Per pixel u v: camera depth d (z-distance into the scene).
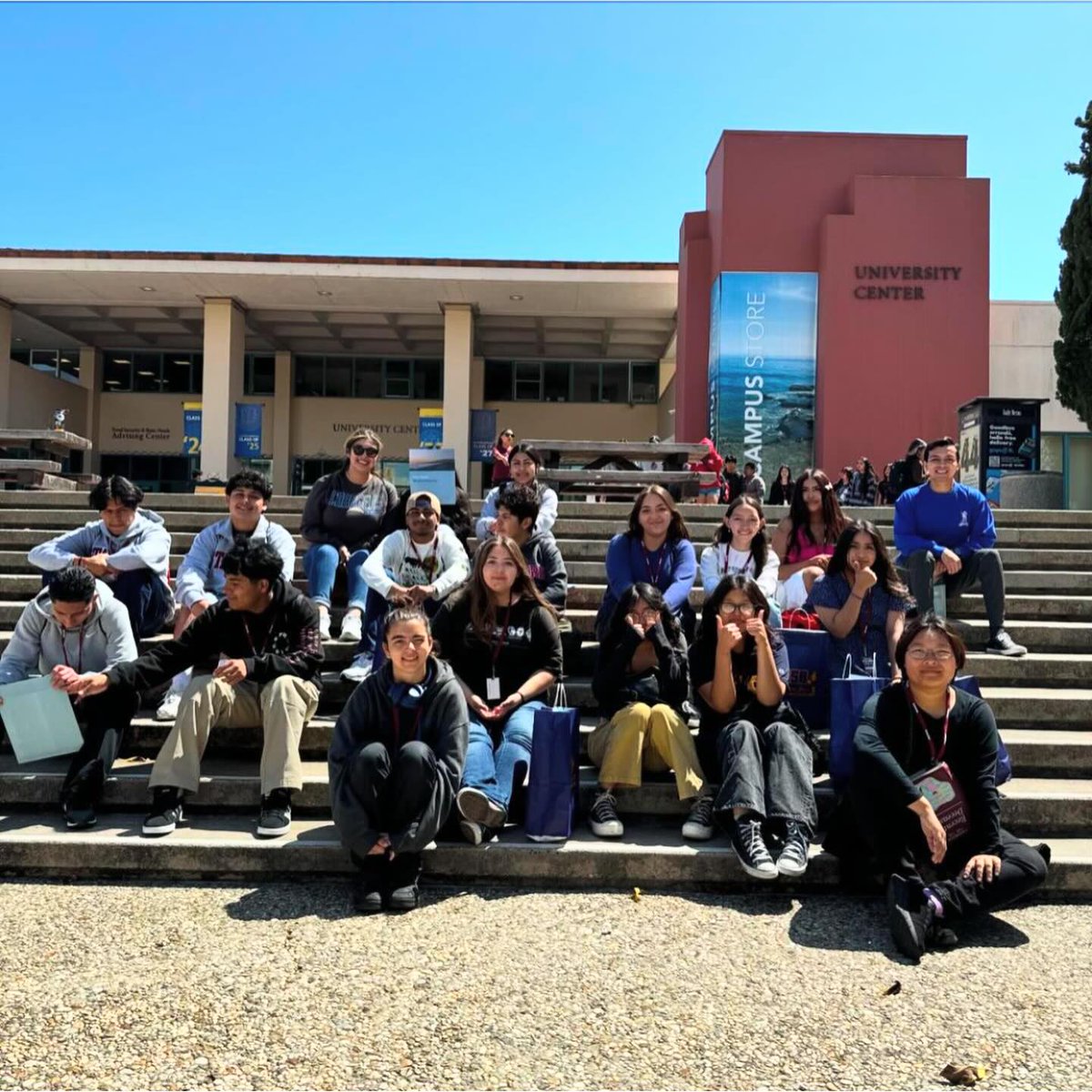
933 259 17.44
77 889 3.72
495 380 27.84
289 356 27.66
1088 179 13.06
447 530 5.50
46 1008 2.73
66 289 21.53
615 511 8.59
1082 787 4.38
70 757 4.56
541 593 5.23
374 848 3.57
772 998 2.88
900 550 5.95
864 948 3.27
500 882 3.83
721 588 4.32
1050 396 20.59
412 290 21.09
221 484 20.33
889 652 4.79
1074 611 6.22
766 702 4.25
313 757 4.79
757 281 17.95
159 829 3.95
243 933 3.30
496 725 4.27
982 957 3.21
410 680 3.87
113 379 28.16
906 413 17.31
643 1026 2.70
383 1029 2.65
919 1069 2.50
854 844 3.75
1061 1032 2.70
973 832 3.61
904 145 17.97
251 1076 2.41
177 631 5.16
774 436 17.86
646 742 4.22
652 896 3.73
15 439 10.62
